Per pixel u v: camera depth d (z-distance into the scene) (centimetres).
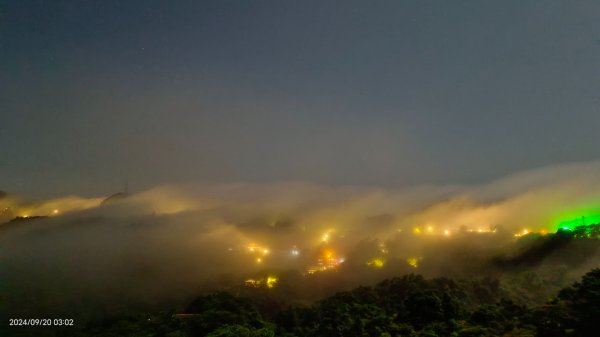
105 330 3666
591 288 2730
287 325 3925
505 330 2786
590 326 2506
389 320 3198
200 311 4125
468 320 3052
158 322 3706
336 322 3294
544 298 4947
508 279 5631
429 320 3170
